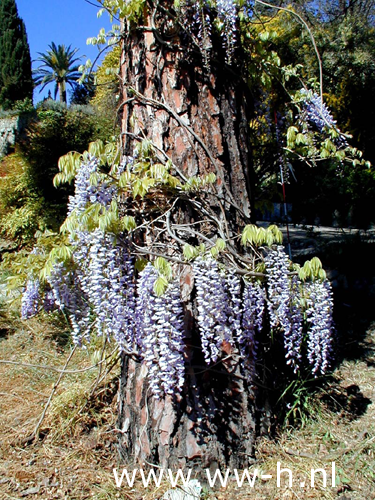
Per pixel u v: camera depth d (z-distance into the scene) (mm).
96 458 2275
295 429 2430
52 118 7977
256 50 2729
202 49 2217
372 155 6250
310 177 6367
